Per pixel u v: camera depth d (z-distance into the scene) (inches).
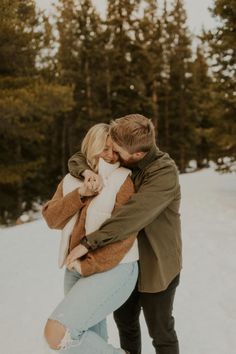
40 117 598.5
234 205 413.1
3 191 665.6
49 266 240.7
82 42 976.3
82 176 86.2
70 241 84.7
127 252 83.0
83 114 953.5
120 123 83.3
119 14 997.8
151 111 1033.5
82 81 961.5
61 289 198.5
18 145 623.5
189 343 134.5
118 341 136.2
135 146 81.5
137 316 101.3
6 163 609.6
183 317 156.0
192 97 1187.3
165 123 1170.6
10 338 145.5
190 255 240.8
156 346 94.6
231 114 492.4
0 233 352.8
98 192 82.6
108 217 81.3
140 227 80.0
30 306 178.1
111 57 983.0
